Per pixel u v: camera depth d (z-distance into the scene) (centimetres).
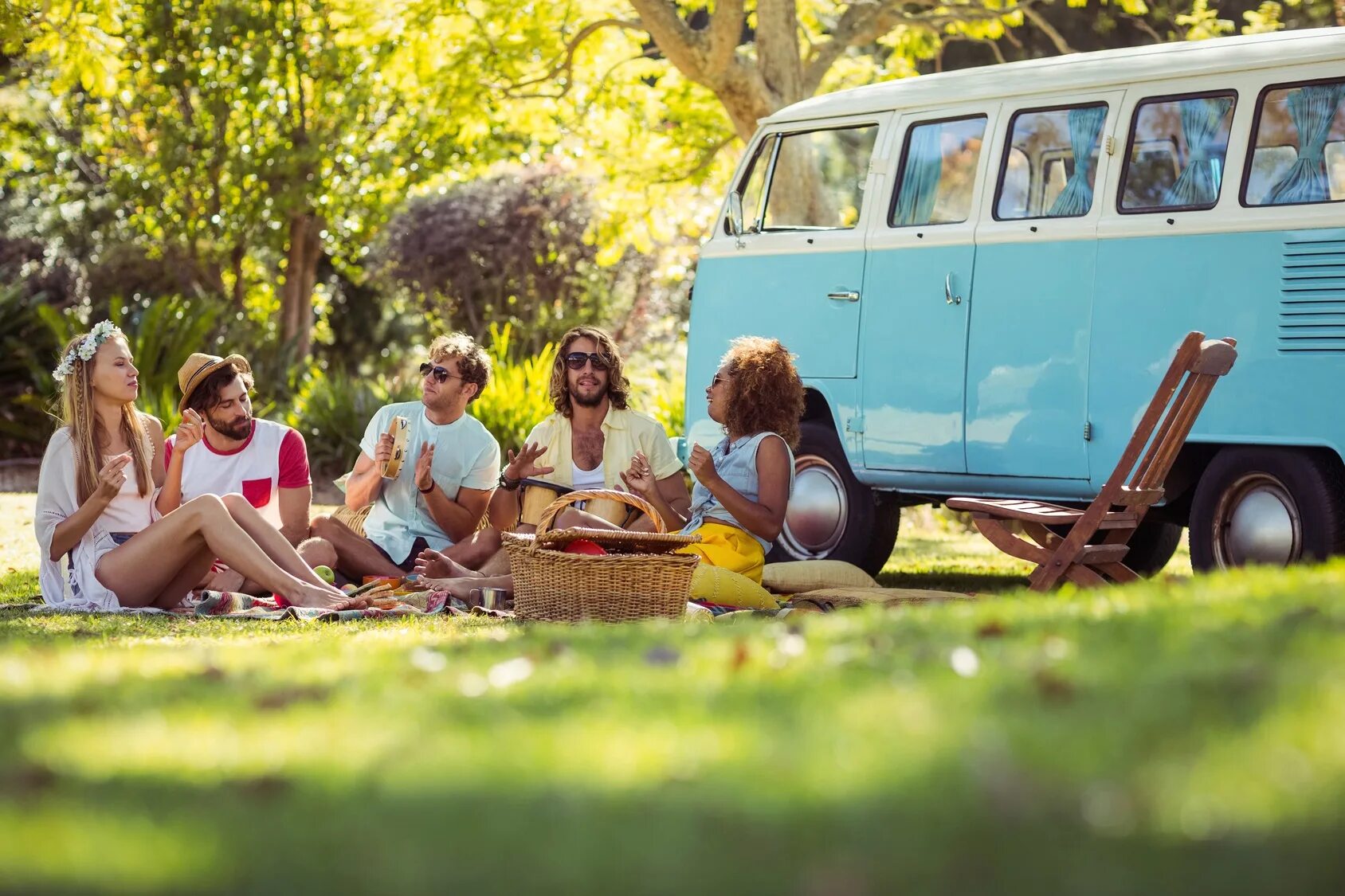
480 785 214
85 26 1556
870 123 877
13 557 945
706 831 189
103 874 174
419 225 2330
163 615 623
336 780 221
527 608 612
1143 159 761
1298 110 714
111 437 670
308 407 1714
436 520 755
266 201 2456
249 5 2375
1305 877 165
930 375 827
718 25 1350
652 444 742
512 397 1552
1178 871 168
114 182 2588
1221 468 728
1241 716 237
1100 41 2303
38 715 283
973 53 2380
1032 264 789
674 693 291
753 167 930
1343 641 300
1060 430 774
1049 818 188
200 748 246
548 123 1700
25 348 1842
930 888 165
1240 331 716
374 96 2419
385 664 375
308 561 718
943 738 230
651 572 595
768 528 680
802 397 716
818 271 883
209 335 1948
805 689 289
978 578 996
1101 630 356
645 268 2314
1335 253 689
